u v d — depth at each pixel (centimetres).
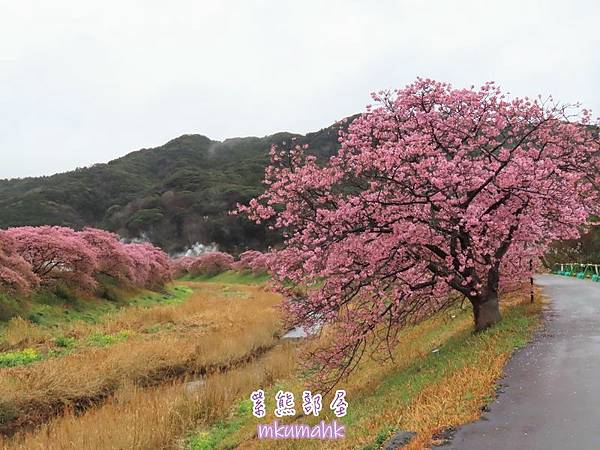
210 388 1259
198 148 13550
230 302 3000
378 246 1112
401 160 1036
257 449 909
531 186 1041
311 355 1157
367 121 1206
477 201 1177
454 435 630
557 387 777
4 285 1861
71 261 2328
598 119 1295
